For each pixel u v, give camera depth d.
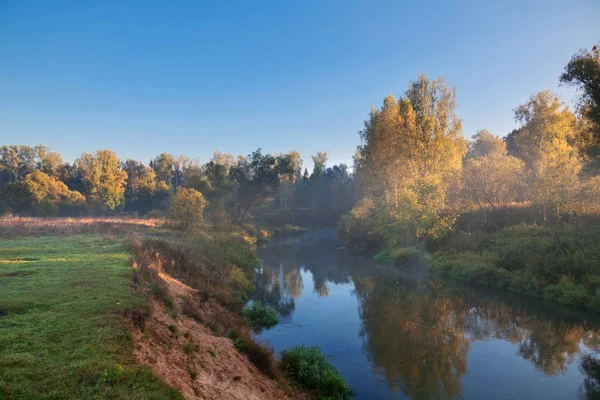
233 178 64.38
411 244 34.72
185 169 106.50
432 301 20.17
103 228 30.14
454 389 10.71
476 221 32.94
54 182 66.88
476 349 13.59
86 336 6.96
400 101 38.28
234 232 49.00
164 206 81.56
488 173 33.38
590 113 19.88
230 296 17.38
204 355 8.77
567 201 26.30
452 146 36.94
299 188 105.31
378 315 17.97
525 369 11.91
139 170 104.62
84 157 80.56
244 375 8.77
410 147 36.91
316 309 19.19
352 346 13.98
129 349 6.73
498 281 22.09
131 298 9.55
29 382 5.22
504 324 16.11
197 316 11.80
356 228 47.03
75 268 12.99
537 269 20.66
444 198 34.38
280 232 70.25
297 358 11.12
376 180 43.06
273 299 21.19
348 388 10.56
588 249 20.33
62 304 8.70
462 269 25.17
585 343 13.79
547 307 17.92
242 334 11.96
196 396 6.46
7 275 11.77
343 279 27.20
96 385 5.35
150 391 5.54
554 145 39.72
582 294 17.33
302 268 32.16
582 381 11.06
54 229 28.36
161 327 8.95
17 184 60.03
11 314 7.93
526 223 28.53
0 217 41.91
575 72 19.47
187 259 19.11
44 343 6.54
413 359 12.81
